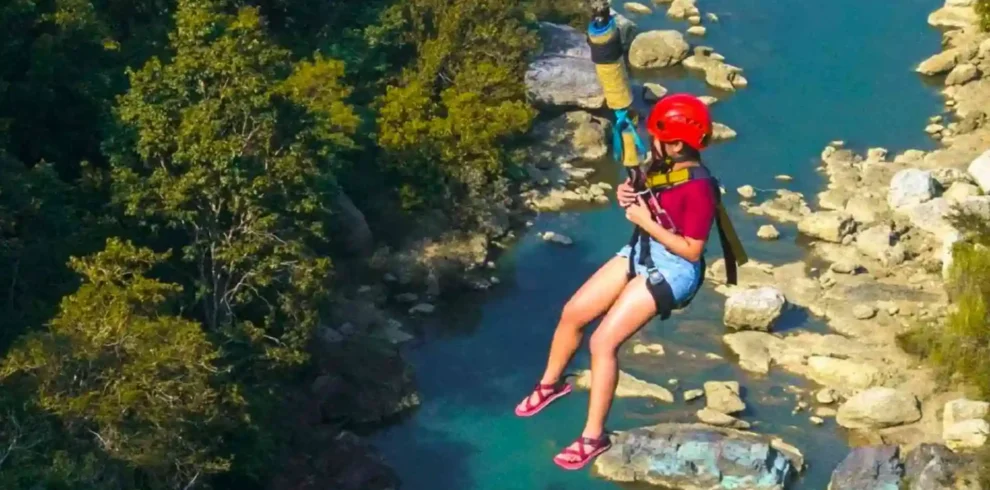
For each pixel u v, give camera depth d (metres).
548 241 43.97
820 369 36.81
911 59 57.72
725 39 59.97
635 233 11.67
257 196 31.88
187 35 33.16
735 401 35.31
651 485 32.56
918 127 51.94
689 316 39.66
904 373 36.59
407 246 42.16
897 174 45.94
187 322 27.34
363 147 42.47
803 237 44.00
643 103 53.53
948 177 46.62
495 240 43.81
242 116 32.50
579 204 46.38
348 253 41.03
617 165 48.72
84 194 32.91
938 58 56.09
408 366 36.84
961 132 51.03
